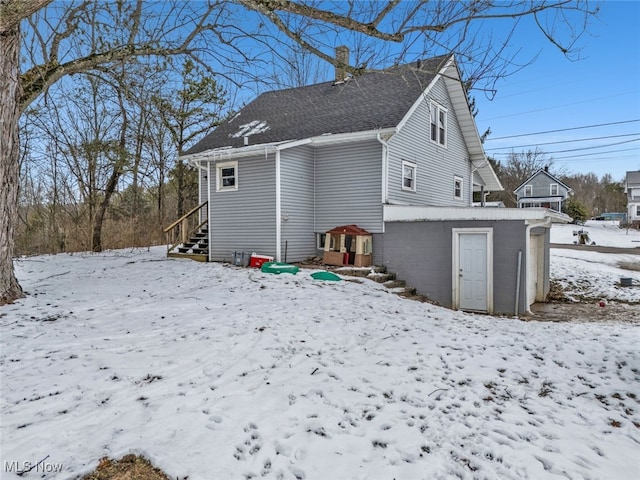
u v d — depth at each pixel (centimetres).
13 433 280
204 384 369
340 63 544
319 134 1184
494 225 971
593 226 4212
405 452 278
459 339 546
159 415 310
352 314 647
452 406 351
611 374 443
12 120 653
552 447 292
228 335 502
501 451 283
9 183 664
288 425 305
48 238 1883
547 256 1127
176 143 1883
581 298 1135
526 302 934
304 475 249
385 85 1364
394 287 1053
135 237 1877
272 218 1168
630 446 302
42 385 356
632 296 1123
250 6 477
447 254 1041
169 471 245
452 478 252
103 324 548
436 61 1279
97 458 254
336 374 405
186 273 1033
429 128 1379
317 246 1271
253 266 1138
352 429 305
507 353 495
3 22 496
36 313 597
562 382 419
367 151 1166
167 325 544
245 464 257
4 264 666
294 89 1575
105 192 1738
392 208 1121
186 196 2164
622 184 5812
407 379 402
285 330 537
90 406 322
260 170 1191
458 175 1608
